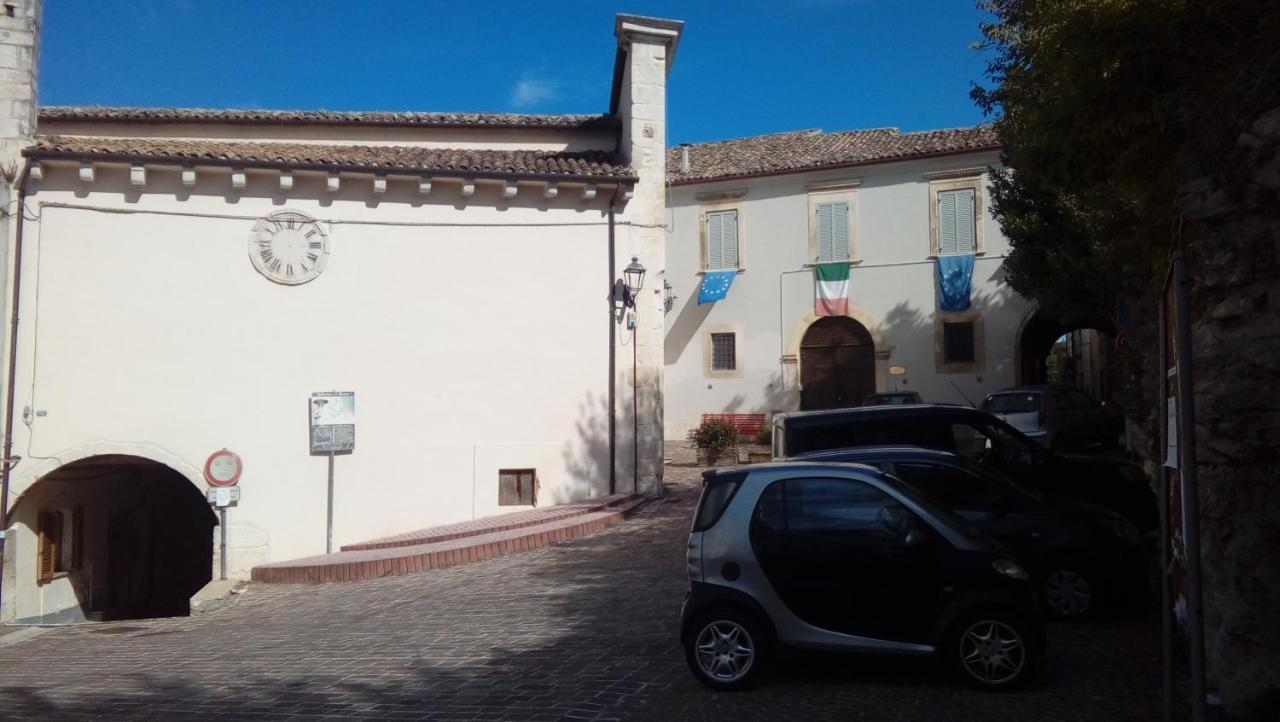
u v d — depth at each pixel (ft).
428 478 50.60
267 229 49.62
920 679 20.76
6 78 47.26
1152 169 21.31
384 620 31.91
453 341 51.39
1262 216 16.96
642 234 53.42
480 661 24.84
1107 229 30.55
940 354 84.84
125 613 60.95
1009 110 39.17
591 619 28.86
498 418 51.60
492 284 51.96
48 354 46.96
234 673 26.13
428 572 40.40
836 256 88.84
